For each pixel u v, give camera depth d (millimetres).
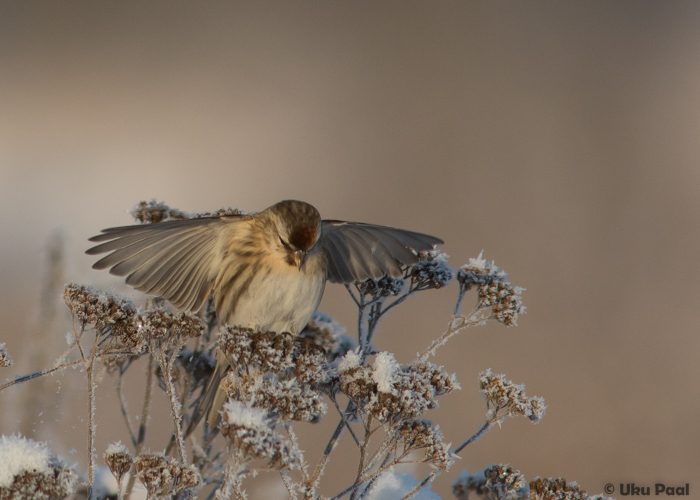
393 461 5125
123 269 5172
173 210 5242
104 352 5133
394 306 5211
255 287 5195
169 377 5133
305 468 5117
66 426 5230
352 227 5207
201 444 5211
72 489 5086
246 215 5199
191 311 5191
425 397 5125
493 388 5145
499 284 5188
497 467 5168
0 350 5117
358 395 5125
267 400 5113
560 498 5137
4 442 5086
